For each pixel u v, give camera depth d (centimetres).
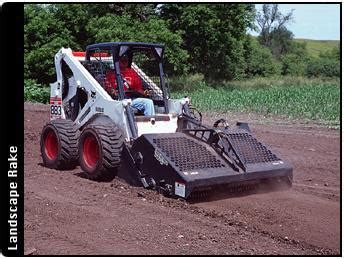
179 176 661
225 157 717
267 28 6278
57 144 862
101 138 757
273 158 751
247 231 580
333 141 1247
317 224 605
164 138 722
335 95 2314
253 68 4628
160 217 617
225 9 3278
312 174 885
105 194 709
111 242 536
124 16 2852
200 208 649
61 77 921
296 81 3750
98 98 824
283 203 686
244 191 735
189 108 848
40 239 545
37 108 1923
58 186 753
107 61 872
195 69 3456
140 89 866
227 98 2267
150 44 830
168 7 3183
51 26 2755
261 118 1758
